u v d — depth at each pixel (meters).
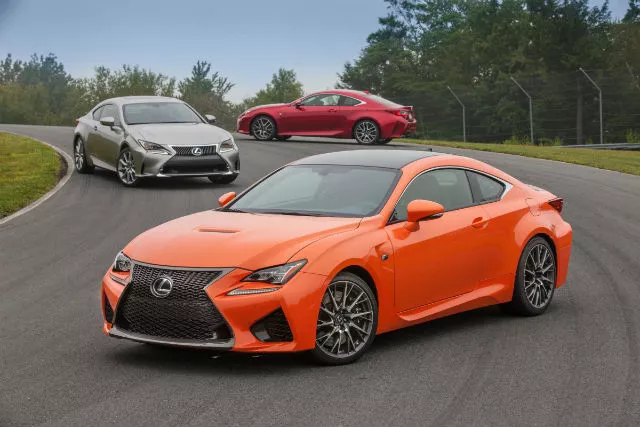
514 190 8.10
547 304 8.09
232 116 71.88
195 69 95.62
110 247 11.59
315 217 6.79
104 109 19.48
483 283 7.53
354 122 27.58
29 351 6.66
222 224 6.68
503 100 57.22
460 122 57.19
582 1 69.50
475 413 5.17
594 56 66.38
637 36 68.19
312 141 29.17
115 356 6.51
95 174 20.14
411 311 6.88
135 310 6.19
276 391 5.61
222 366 6.23
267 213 7.01
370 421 5.02
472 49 75.38
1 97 98.88
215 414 5.14
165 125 18.34
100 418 5.07
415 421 5.02
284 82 95.31
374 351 6.68
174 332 6.05
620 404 5.36
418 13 90.06
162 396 5.50
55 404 5.34
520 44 70.12
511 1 77.75
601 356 6.48
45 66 139.12
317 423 4.98
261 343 5.96
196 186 18.11
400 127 27.66
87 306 8.27
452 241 7.16
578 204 15.70
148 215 14.37
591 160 24.69
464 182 7.67
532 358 6.43
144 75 74.62
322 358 6.19
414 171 7.30
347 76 88.06
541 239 8.05
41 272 10.01
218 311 5.92
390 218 6.82
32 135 31.70
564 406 5.31
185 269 6.05
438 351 6.66
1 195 16.48
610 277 9.68
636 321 7.66
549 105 56.84
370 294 6.46
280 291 5.93
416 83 80.25
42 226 13.40
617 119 55.72
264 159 22.64
